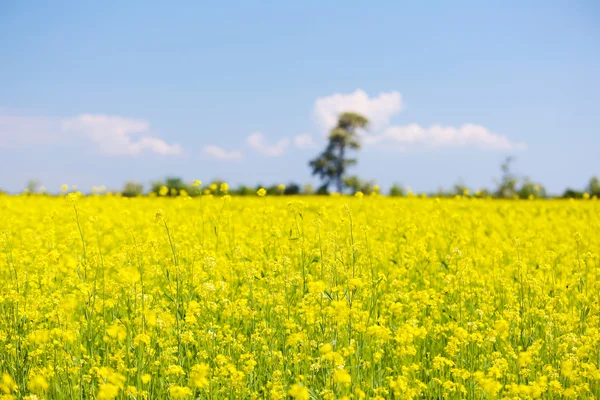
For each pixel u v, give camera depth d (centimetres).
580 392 527
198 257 841
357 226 1115
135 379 536
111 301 650
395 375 574
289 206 853
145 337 506
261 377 571
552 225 1677
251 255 998
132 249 810
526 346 670
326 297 604
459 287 824
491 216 1762
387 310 731
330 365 540
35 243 1049
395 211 1498
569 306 857
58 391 496
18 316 621
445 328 676
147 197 2355
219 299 772
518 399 476
